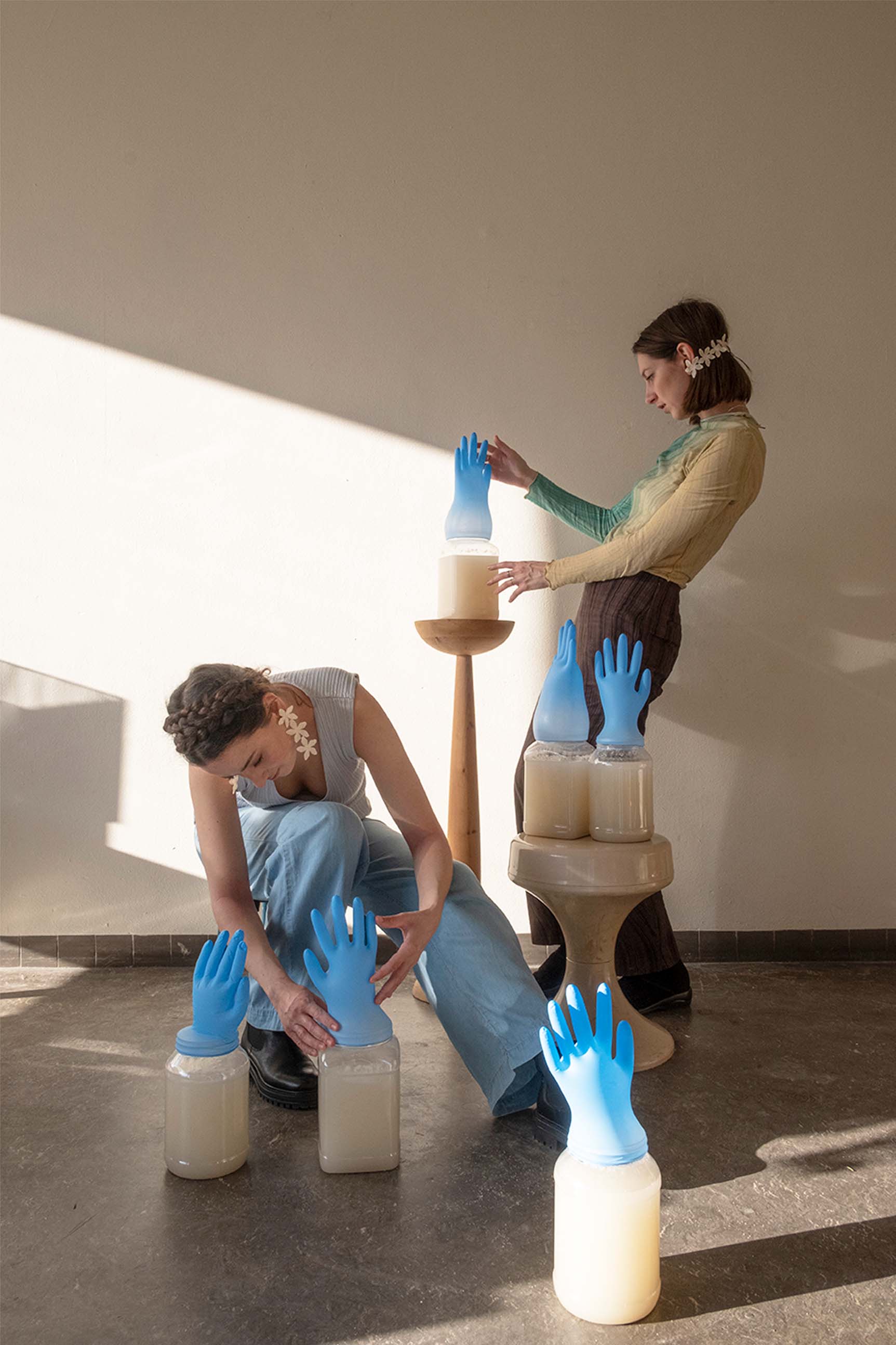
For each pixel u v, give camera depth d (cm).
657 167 220
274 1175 129
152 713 224
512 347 221
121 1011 193
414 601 223
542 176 220
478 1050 145
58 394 223
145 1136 141
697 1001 198
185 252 222
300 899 151
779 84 219
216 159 221
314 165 221
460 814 199
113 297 222
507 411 222
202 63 221
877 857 224
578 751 165
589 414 221
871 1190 125
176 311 222
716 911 224
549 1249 113
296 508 223
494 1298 104
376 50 220
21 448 223
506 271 221
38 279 223
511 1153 135
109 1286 106
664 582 188
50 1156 135
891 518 222
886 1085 158
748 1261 110
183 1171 128
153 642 224
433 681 224
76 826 224
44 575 224
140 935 223
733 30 219
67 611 224
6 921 224
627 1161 102
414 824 152
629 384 221
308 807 153
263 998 156
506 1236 115
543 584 191
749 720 223
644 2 219
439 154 221
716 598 223
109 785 224
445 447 222
